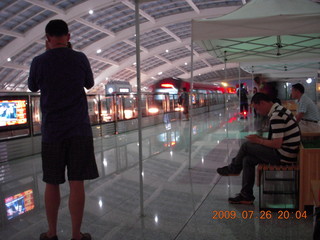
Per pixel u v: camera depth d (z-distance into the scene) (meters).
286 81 17.19
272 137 2.97
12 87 40.88
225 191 3.54
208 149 6.34
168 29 38.09
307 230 2.46
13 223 2.78
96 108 8.93
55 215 2.27
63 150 2.14
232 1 30.33
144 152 6.27
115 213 2.95
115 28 34.84
